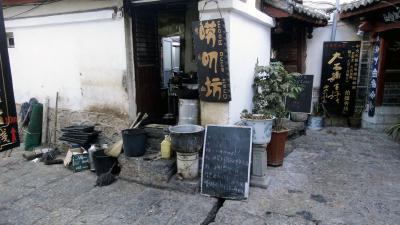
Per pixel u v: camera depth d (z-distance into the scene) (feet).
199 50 14.97
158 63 21.09
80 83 19.74
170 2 17.17
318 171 16.44
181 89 17.25
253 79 19.08
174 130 14.67
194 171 14.57
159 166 14.84
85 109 19.93
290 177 15.62
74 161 17.25
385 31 22.70
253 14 17.48
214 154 14.06
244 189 13.20
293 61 27.66
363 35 26.11
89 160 17.54
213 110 15.53
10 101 9.65
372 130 25.50
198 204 12.95
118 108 18.63
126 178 15.71
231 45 14.99
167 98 24.13
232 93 15.49
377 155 19.03
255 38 19.22
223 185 13.58
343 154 19.33
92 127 19.17
